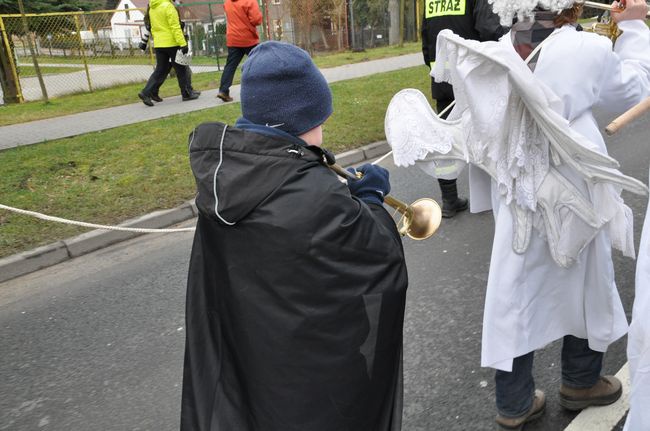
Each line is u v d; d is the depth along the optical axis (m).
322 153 1.62
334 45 20.97
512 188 2.18
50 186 6.16
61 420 3.03
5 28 13.10
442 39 2.15
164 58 10.12
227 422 1.65
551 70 2.06
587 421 2.60
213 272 1.68
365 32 21.48
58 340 3.78
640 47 2.28
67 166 6.70
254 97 1.57
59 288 4.50
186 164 6.63
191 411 1.69
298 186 1.51
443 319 3.57
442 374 3.08
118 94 12.44
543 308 2.34
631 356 1.86
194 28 23.48
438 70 2.31
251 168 1.51
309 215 1.49
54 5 34.06
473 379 3.01
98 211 5.56
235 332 1.63
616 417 2.60
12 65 13.12
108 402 3.14
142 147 7.31
